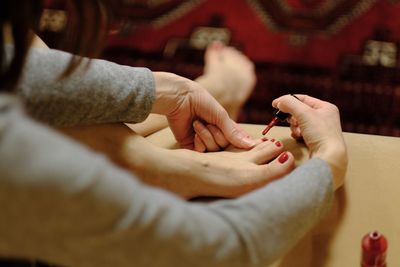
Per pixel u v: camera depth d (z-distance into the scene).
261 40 1.75
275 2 1.87
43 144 0.65
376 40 1.72
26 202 0.64
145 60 1.72
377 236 0.83
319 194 0.81
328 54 1.69
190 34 1.80
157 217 0.68
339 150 0.90
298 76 1.63
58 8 1.83
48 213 0.65
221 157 0.97
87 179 0.65
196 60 1.70
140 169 0.94
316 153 0.91
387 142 1.01
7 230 0.66
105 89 0.92
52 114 0.89
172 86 1.00
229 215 0.73
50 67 0.88
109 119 0.95
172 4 1.91
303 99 1.00
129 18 1.86
